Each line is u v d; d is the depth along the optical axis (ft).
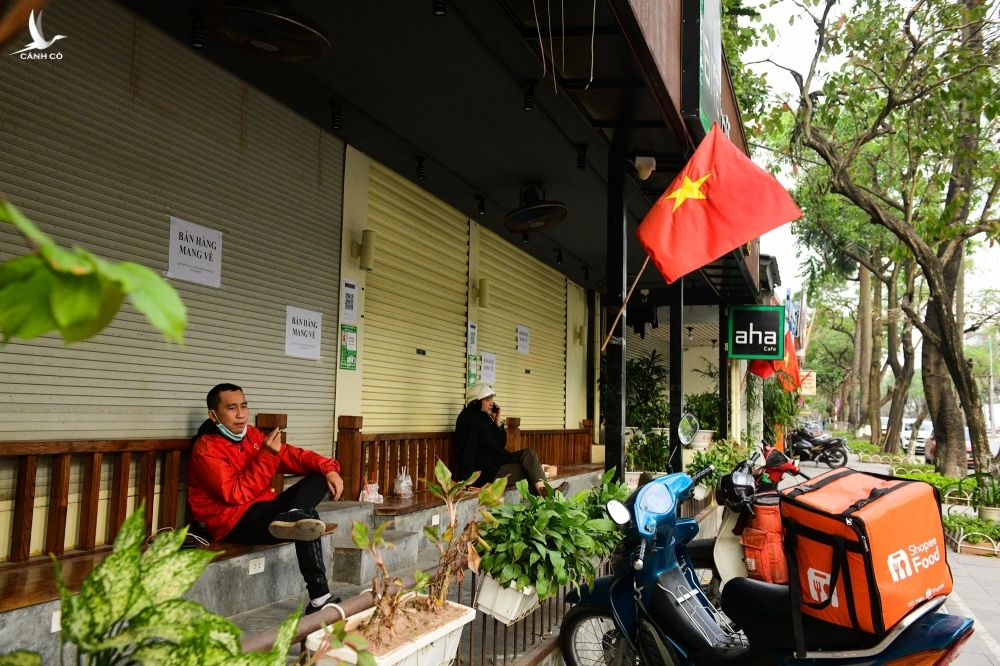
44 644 10.19
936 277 43.68
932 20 38.73
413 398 25.36
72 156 13.47
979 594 26.14
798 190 67.05
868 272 108.99
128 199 14.61
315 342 20.10
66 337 2.71
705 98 19.72
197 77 16.22
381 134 20.74
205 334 16.40
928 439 92.43
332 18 14.61
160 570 5.29
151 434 14.98
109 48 14.16
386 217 23.63
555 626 15.78
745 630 11.95
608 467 20.01
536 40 15.01
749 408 63.87
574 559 12.46
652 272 36.52
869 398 104.94
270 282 18.45
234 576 13.89
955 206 40.96
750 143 49.44
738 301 45.14
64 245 13.32
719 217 16.03
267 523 14.26
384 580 8.21
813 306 136.36
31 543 12.61
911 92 40.93
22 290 2.65
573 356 41.04
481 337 30.37
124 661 5.86
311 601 13.52
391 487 23.52
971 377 44.68
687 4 18.88
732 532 17.95
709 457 31.68
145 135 14.97
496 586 12.07
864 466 81.97
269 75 17.24
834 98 41.57
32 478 12.37
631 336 51.55
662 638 13.06
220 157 16.88
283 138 18.92
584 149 21.07
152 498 14.69
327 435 20.61
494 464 25.52
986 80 37.45
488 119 19.34
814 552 10.39
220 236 16.84
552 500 13.00
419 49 15.78
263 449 14.74
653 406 47.11
